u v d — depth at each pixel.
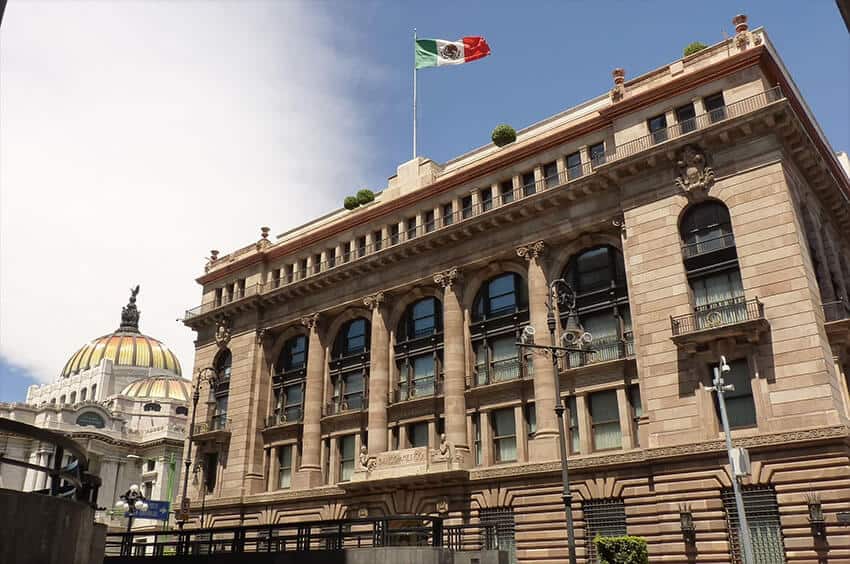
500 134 49.53
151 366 169.75
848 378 34.81
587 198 42.28
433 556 27.75
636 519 35.56
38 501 13.40
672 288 36.94
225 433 57.47
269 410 58.09
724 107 37.72
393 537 43.19
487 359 45.25
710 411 34.03
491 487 41.31
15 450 119.56
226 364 62.28
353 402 52.62
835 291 39.53
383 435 48.25
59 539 13.99
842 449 30.22
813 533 29.92
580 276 42.84
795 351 32.38
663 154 38.69
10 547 12.60
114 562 33.31
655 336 36.88
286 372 58.06
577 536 37.38
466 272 47.56
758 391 32.88
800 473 30.91
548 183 44.88
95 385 163.50
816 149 38.28
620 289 40.69
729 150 37.03
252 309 60.50
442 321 48.94
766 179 35.44
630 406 38.47
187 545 34.22
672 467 34.53
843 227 45.31
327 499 49.62
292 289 57.09
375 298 51.50
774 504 31.48
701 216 37.72
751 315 33.72
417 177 53.53
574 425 40.31
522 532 39.38
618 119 42.12
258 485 55.72
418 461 43.84
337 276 54.22
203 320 64.12
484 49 53.25
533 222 44.44
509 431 43.12
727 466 32.81
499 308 46.19
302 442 53.50
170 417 139.75
